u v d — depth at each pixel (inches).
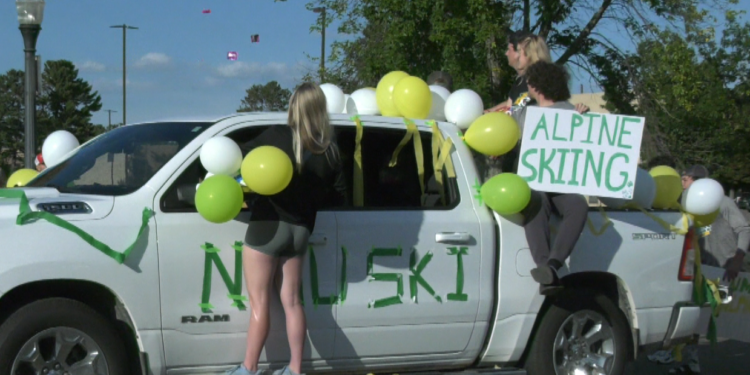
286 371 177.6
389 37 529.3
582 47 641.0
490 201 198.1
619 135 205.6
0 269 159.0
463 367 208.2
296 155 172.9
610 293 226.4
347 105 228.4
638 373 290.8
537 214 203.2
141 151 186.1
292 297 177.5
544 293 200.8
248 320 179.5
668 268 226.5
